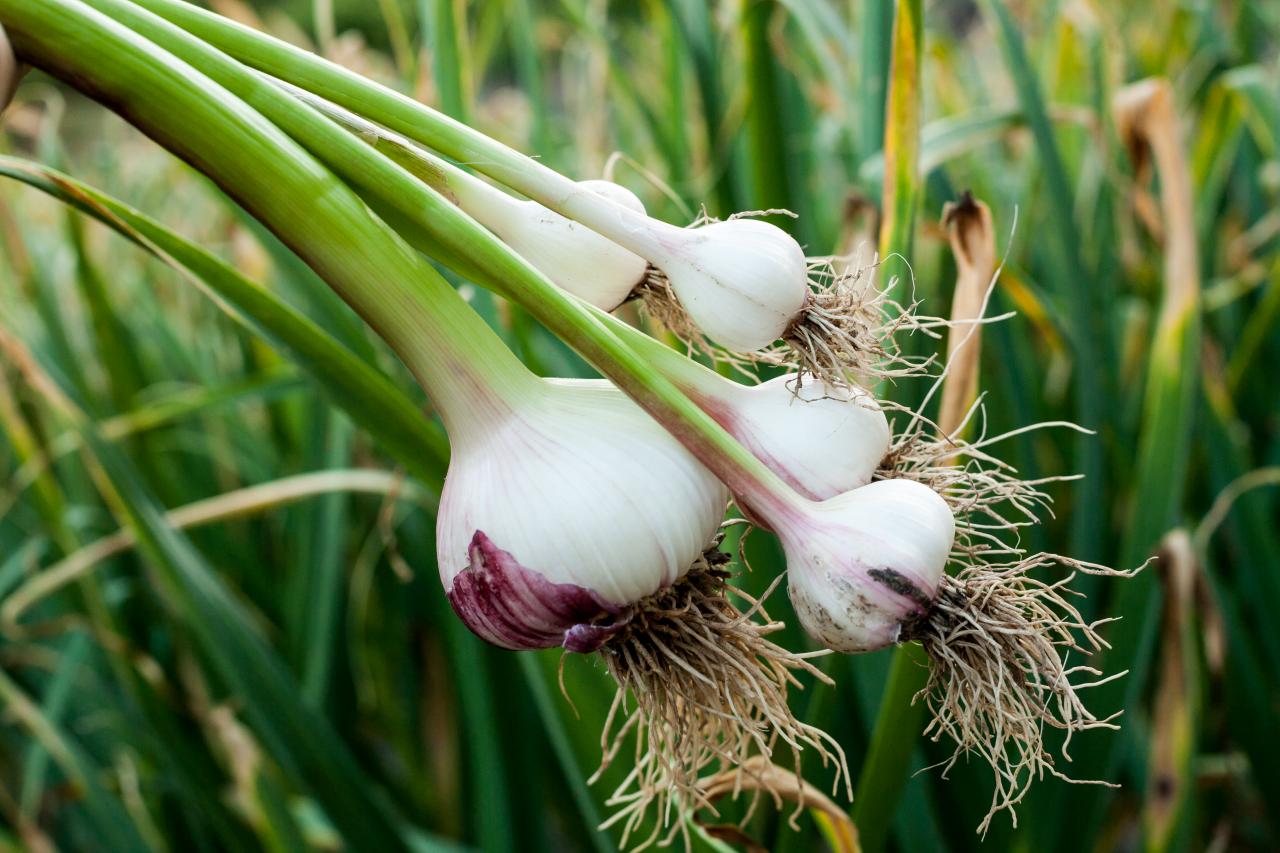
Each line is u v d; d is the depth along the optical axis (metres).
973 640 0.50
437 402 0.49
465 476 0.48
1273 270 1.09
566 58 1.69
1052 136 0.83
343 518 1.05
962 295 0.64
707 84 0.94
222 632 0.82
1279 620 1.02
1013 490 0.54
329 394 0.61
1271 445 1.21
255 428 1.32
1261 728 1.00
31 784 1.07
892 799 0.66
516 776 0.90
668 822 0.66
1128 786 1.13
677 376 0.49
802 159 1.15
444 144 0.49
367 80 0.49
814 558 0.47
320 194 0.47
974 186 1.29
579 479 0.47
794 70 1.19
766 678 0.51
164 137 0.46
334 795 0.86
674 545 0.48
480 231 0.47
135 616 1.30
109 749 1.26
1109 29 1.15
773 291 0.48
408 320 0.48
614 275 0.51
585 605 0.47
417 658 1.32
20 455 1.00
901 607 0.47
